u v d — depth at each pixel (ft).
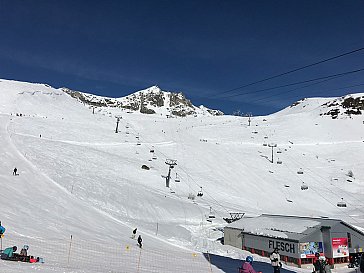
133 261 68.95
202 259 83.41
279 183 258.57
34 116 377.30
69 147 238.07
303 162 324.80
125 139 329.93
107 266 57.93
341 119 533.55
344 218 186.19
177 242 117.70
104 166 216.33
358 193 253.85
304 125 513.04
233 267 73.56
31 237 77.10
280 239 103.50
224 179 249.96
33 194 132.36
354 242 103.45
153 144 325.42
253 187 242.58
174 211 162.09
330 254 98.68
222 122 576.61
